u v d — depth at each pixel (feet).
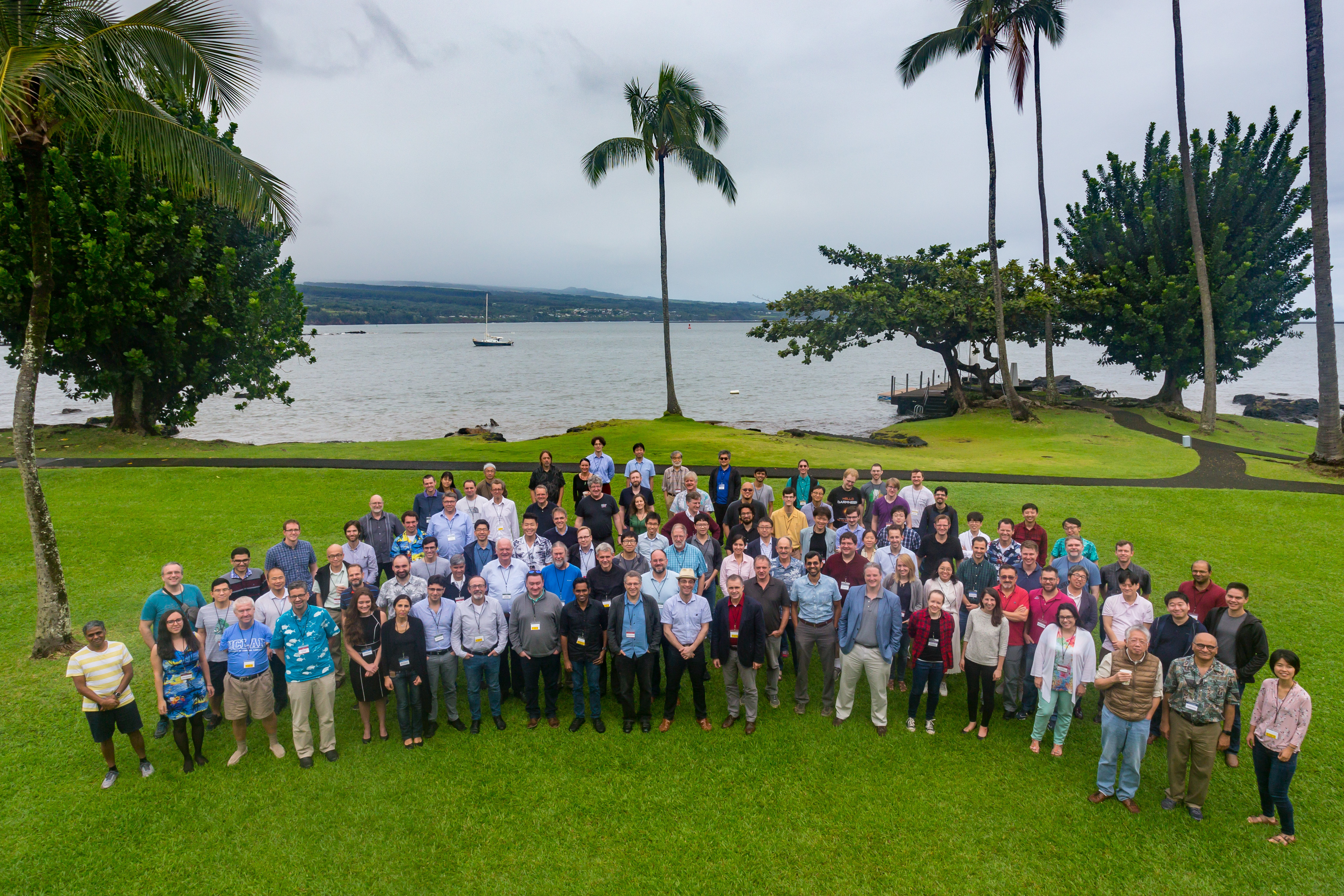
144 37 35.12
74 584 44.80
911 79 113.60
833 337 139.03
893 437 117.08
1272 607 42.22
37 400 198.29
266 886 22.33
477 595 30.12
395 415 173.47
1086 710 32.50
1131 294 134.82
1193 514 61.21
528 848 24.00
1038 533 35.50
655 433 106.22
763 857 23.65
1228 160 124.98
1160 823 24.89
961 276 141.49
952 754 29.01
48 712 31.12
